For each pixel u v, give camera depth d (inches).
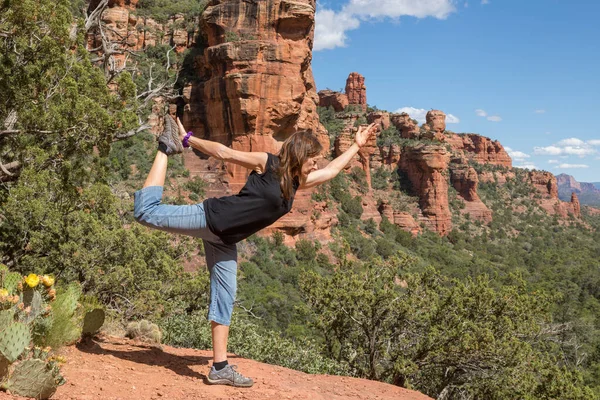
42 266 451.2
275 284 1882.4
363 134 145.8
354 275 718.5
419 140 4606.3
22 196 440.8
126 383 127.0
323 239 2605.8
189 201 2252.7
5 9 434.0
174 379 137.6
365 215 3427.7
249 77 2336.4
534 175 6501.0
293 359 591.5
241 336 592.1
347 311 688.4
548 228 5487.2
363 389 169.5
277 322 1476.4
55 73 462.3
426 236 3954.2
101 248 486.9
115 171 2015.3
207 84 2466.8
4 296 125.1
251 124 2372.0
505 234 4820.4
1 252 462.0
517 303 681.6
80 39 508.7
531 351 684.7
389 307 653.9
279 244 2303.2
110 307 469.1
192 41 2802.7
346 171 3759.8
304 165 124.0
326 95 5088.6
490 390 695.7
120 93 508.4
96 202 527.8
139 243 539.8
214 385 134.8
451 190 5039.4
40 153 449.7
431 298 689.6
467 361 640.4
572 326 1727.4
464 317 668.7
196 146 127.3
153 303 497.4
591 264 3595.0
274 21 2396.7
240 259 2050.9
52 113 442.3
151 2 3053.6
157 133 2501.2
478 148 6530.5
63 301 148.3
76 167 497.7
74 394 112.3
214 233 124.1
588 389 714.8
